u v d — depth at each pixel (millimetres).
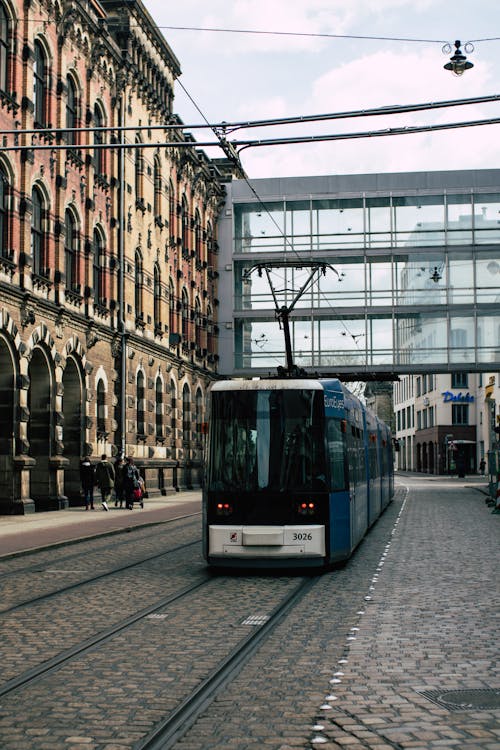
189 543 20906
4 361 28219
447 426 88375
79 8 33750
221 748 5961
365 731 6258
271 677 7875
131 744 6047
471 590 12945
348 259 44875
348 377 44031
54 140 31766
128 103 40062
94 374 35188
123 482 33375
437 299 44000
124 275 38719
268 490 15312
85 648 9156
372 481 25094
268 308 45562
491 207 44094
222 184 55062
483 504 36375
